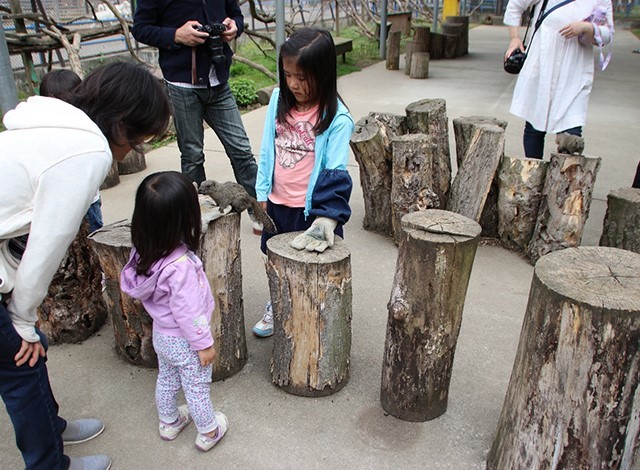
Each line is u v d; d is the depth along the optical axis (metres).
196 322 1.92
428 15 19.62
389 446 2.21
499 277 3.54
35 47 7.04
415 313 2.15
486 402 2.46
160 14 3.40
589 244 3.86
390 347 2.29
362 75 10.57
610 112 7.55
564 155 3.36
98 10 10.62
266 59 11.64
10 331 1.59
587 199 3.38
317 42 2.17
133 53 8.07
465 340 2.90
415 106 4.07
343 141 2.35
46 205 1.47
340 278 2.30
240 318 2.57
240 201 2.38
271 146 2.53
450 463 2.14
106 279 2.52
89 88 1.60
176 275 1.89
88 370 2.65
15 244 1.63
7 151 1.46
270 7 16.67
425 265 2.07
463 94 8.72
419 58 9.99
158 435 2.27
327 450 2.19
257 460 2.15
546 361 1.74
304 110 2.38
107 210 4.45
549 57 3.99
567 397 1.72
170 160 5.71
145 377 2.61
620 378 1.63
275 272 2.32
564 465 1.80
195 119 3.64
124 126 1.64
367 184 3.99
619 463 1.77
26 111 1.53
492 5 22.25
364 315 3.12
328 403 2.45
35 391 1.74
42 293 1.57
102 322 3.01
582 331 1.62
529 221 3.71
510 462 1.94
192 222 1.90
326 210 2.36
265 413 2.38
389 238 4.06
